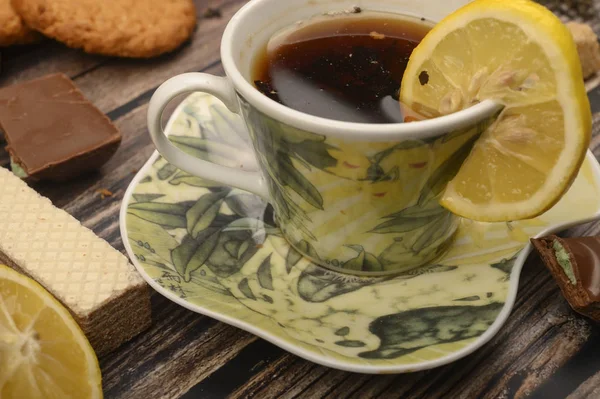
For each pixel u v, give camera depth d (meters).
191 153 0.39
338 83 0.35
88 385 0.33
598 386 0.34
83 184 0.40
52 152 0.39
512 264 0.35
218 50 0.46
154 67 0.45
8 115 0.40
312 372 0.35
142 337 0.35
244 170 0.37
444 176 0.33
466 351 0.32
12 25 0.44
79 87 0.44
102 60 0.46
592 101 0.43
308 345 0.32
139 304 0.35
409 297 0.34
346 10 0.37
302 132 0.32
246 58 0.35
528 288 0.36
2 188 0.37
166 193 0.37
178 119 0.39
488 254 0.35
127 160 0.41
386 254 0.35
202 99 0.40
